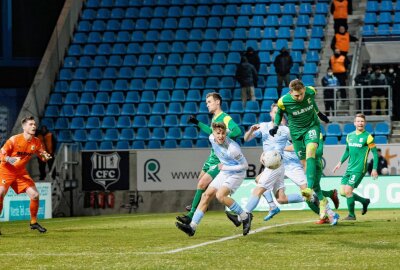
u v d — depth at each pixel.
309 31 81.19
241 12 83.25
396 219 42.12
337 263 22.95
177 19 83.69
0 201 38.06
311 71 76.38
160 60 78.94
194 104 73.56
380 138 66.44
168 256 25.28
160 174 63.72
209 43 80.19
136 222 46.50
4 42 82.06
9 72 82.06
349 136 42.31
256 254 25.53
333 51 74.06
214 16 83.38
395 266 22.05
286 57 72.69
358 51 75.31
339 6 76.31
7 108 81.19
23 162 38.22
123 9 85.19
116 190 64.12
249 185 57.91
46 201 59.09
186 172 63.44
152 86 76.75
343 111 69.31
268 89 73.62
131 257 25.28
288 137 38.16
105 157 64.25
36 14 83.19
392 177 57.56
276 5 83.38
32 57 82.75
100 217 56.78
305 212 53.59
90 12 85.00
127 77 78.12
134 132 73.19
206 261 23.81
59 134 72.50
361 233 32.69
